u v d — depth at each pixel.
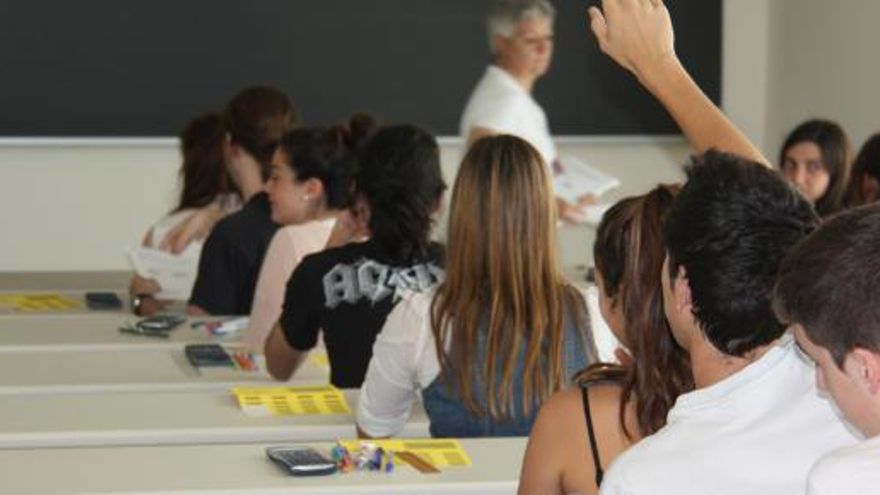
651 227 2.24
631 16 2.31
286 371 4.16
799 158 6.05
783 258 1.81
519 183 3.22
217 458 3.08
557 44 8.70
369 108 8.51
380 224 3.88
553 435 2.32
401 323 3.35
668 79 2.29
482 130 6.79
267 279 4.59
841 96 8.33
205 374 4.26
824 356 1.62
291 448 3.09
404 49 8.51
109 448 3.18
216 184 5.53
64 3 8.09
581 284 5.88
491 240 3.23
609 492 1.89
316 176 4.71
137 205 8.33
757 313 1.88
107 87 8.20
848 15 8.23
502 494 2.89
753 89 9.06
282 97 5.22
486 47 8.55
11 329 5.00
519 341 3.24
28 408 3.67
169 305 5.42
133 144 8.26
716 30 8.86
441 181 3.89
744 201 1.91
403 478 2.93
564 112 8.76
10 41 8.05
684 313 1.96
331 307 3.91
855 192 5.74
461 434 3.31
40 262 8.26
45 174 8.22
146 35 8.21
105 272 6.53
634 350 2.24
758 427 1.86
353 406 3.69
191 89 8.30
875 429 1.61
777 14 8.93
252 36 8.34
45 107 8.13
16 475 2.96
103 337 4.86
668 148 8.88
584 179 6.84
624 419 2.26
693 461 1.86
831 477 1.59
